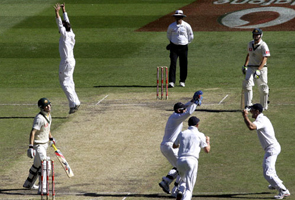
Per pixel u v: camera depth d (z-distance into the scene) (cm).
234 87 7700
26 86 8225
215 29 11250
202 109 6544
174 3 13275
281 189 3991
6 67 9425
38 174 4331
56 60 9856
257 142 5344
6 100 7350
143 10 12762
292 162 4784
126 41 10750
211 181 4416
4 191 4353
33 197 4209
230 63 9225
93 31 11375
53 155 5194
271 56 9488
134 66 9269
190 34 7825
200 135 3903
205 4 13062
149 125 6006
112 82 8288
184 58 7825
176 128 4175
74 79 8550
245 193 4144
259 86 6353
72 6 13162
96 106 6881
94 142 5516
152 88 7819
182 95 7331
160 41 10656
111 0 13650
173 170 4147
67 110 6762
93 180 4531
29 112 6738
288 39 10394
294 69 8644
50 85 8262
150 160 4959
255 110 4125
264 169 4047
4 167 4912
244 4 12875
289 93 7238
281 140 5362
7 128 6088
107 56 9938
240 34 10850
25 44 10756
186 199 3756
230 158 4938
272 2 12850
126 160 4981
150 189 4303
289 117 6112
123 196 4166
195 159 3838
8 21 12162
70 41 6344
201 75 8531
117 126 6012
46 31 11494
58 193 4262
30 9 12975
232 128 5788
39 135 4316
